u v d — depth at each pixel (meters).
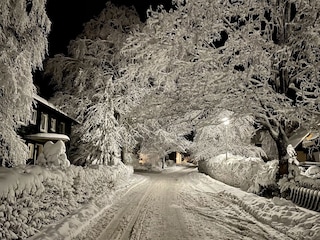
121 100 26.67
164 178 30.08
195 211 11.78
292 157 13.67
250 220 10.13
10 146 11.48
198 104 13.91
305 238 7.48
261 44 12.12
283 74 13.80
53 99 27.36
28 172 7.36
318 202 9.92
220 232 8.60
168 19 13.41
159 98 14.49
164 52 13.30
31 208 7.03
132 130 28.72
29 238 6.45
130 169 28.64
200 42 13.30
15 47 10.54
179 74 14.02
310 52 12.30
